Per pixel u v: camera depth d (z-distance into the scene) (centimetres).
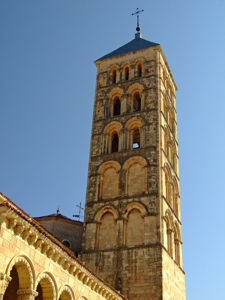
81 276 3139
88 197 5194
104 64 6438
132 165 5228
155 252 4484
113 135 5797
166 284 4431
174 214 5322
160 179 4997
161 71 6153
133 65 6188
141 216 4794
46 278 2708
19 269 2536
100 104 6012
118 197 5028
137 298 4294
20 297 2500
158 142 5294
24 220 2466
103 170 5347
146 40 6631
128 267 4500
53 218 5394
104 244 4781
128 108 5797
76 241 5381
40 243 2630
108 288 3541
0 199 2766
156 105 5641
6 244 2341
